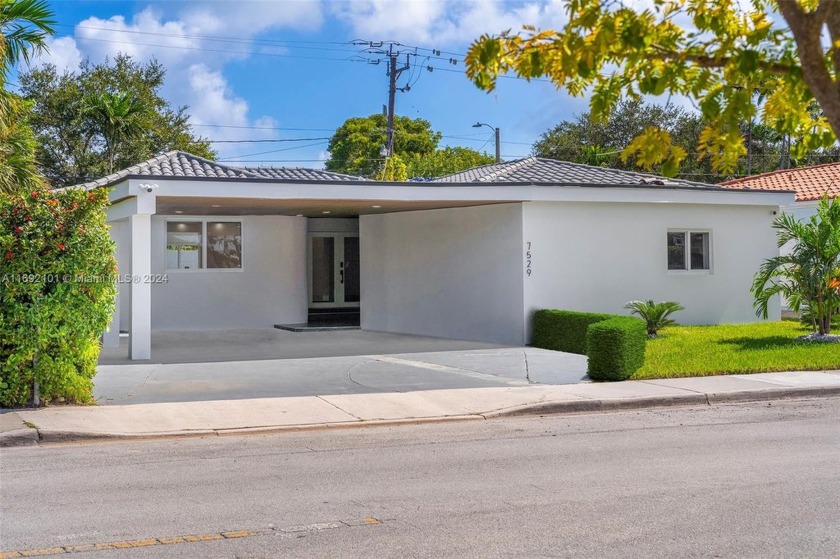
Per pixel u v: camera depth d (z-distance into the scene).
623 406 12.02
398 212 22.14
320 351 18.17
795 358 15.36
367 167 56.91
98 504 7.03
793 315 25.92
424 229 21.45
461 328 20.53
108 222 20.42
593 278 19.77
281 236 24.09
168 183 15.79
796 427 10.48
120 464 8.58
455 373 14.70
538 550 5.81
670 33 4.50
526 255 18.97
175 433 10.02
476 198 18.06
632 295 20.28
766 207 22.19
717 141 4.59
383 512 6.77
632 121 47.53
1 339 10.87
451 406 11.65
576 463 8.52
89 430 9.91
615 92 4.66
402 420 10.88
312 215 24.08
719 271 21.50
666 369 14.38
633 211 20.30
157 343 19.89
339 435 10.14
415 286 21.73
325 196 16.80
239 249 23.62
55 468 8.41
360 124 59.50
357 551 5.80
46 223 10.91
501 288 19.47
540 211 19.16
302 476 8.02
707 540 6.03
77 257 11.04
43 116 39.91
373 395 12.45
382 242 22.70
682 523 6.43
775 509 6.81
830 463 8.45
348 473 8.13
